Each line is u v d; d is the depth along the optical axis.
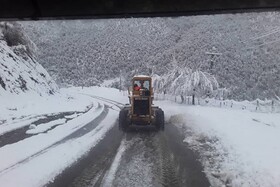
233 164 9.41
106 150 11.90
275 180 7.71
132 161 10.34
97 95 53.06
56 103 28.92
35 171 8.91
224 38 57.28
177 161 10.29
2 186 7.67
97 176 8.79
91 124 18.31
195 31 64.06
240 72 50.91
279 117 22.69
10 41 33.53
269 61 49.19
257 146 11.09
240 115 21.22
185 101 41.81
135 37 107.69
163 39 97.50
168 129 16.92
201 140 13.53
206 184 8.13
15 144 12.06
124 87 82.62
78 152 11.35
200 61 50.06
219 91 45.56
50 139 13.27
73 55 110.62
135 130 16.50
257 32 41.69
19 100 25.45
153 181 8.39
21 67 31.23
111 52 106.31
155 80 51.72
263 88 48.72
